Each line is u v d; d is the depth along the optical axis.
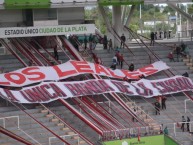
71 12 79.50
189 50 82.00
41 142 59.16
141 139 59.66
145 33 142.38
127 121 64.94
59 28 75.50
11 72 66.88
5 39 78.31
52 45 78.25
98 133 61.62
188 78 72.69
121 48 80.31
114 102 68.31
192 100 70.81
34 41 77.00
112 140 58.62
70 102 67.31
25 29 73.81
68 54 76.81
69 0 75.69
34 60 72.56
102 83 68.12
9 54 75.31
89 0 76.75
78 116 64.12
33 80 66.62
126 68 75.81
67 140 59.94
